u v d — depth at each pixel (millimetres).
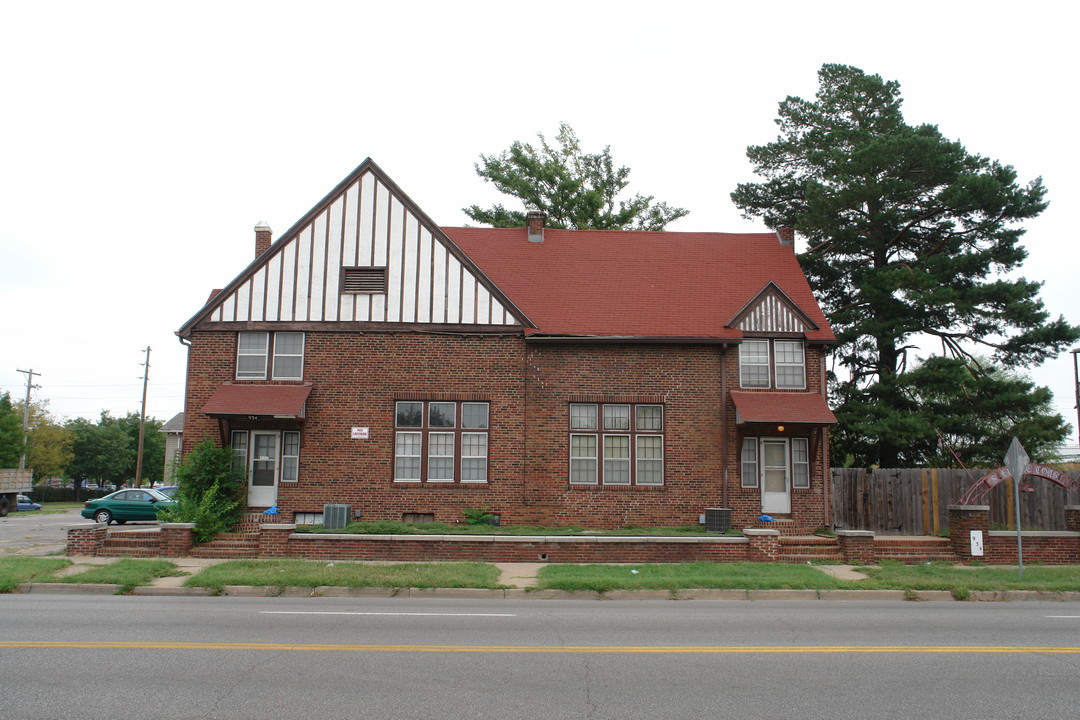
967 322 29781
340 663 8602
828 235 30766
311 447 22125
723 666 8656
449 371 22516
